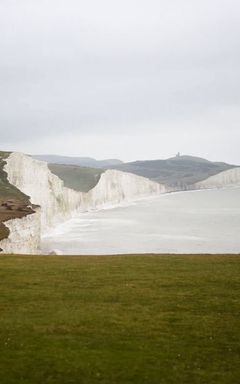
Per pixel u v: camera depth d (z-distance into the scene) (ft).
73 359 67.36
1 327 80.69
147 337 77.41
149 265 133.80
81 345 73.00
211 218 627.05
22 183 558.97
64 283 112.16
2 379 61.00
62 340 74.95
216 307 93.61
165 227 522.47
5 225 306.55
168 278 116.67
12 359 67.10
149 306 94.22
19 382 60.34
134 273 122.83
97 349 71.56
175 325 83.41
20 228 323.57
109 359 67.72
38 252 357.61
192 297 100.37
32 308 92.32
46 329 79.92
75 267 131.03
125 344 73.87
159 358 68.74
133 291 104.99
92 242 407.44
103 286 109.70
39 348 71.41
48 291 104.99
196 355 70.33
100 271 125.70
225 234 441.27
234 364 67.46
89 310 91.25
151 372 63.98
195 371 64.75
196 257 148.87
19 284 110.93
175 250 346.33
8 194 487.20
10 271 124.98
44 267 130.93
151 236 437.99
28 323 82.89
